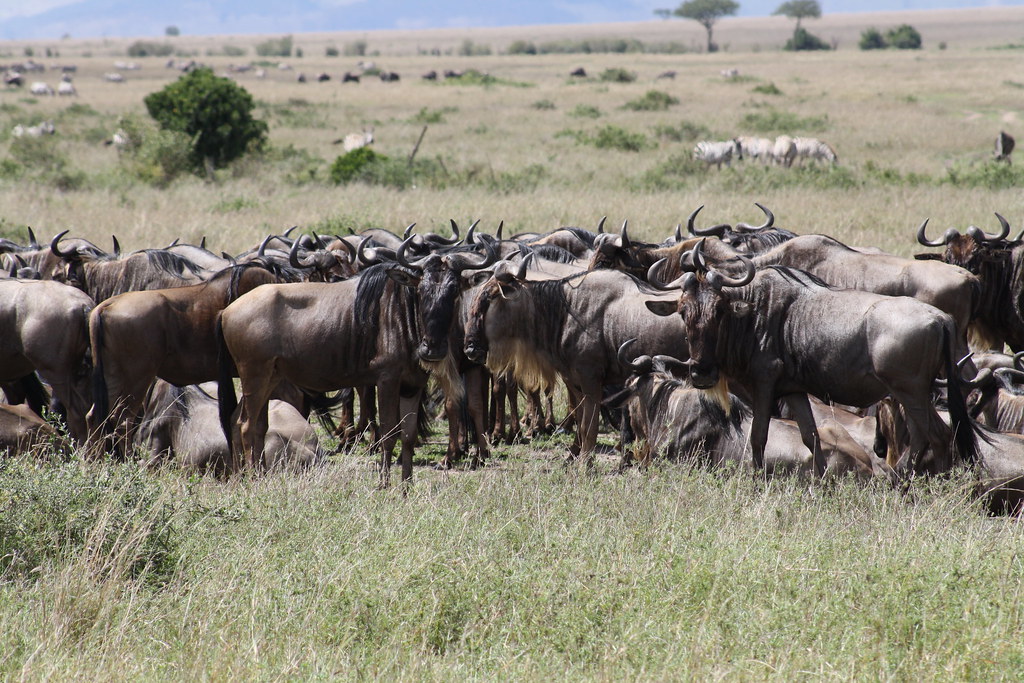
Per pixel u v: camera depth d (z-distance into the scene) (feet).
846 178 334.44
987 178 323.78
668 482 96.99
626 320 113.50
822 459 98.73
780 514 87.97
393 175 345.10
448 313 102.06
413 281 103.09
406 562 75.92
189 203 297.53
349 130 586.04
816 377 99.14
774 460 102.27
